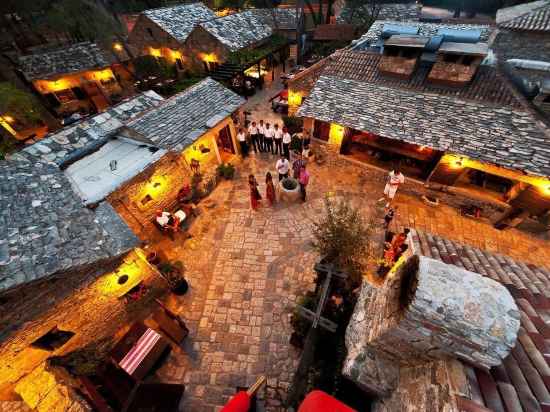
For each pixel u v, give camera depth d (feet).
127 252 22.59
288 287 30.81
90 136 36.01
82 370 23.58
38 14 61.87
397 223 36.99
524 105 30.40
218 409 23.04
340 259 21.97
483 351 9.26
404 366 13.88
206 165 44.57
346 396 17.99
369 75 39.50
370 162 43.45
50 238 20.94
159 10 73.15
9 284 16.57
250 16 77.00
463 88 33.81
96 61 66.28
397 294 12.14
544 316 12.31
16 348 19.75
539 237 34.35
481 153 29.60
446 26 47.93
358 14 78.54
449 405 9.22
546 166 27.04
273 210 39.88
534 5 53.57
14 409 20.13
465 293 9.71
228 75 64.08
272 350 26.08
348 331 18.28
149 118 37.37
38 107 59.62
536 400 8.96
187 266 33.58
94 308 23.98
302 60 81.82
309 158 47.34
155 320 26.99
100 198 28.71
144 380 24.56
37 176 28.30
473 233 35.45
